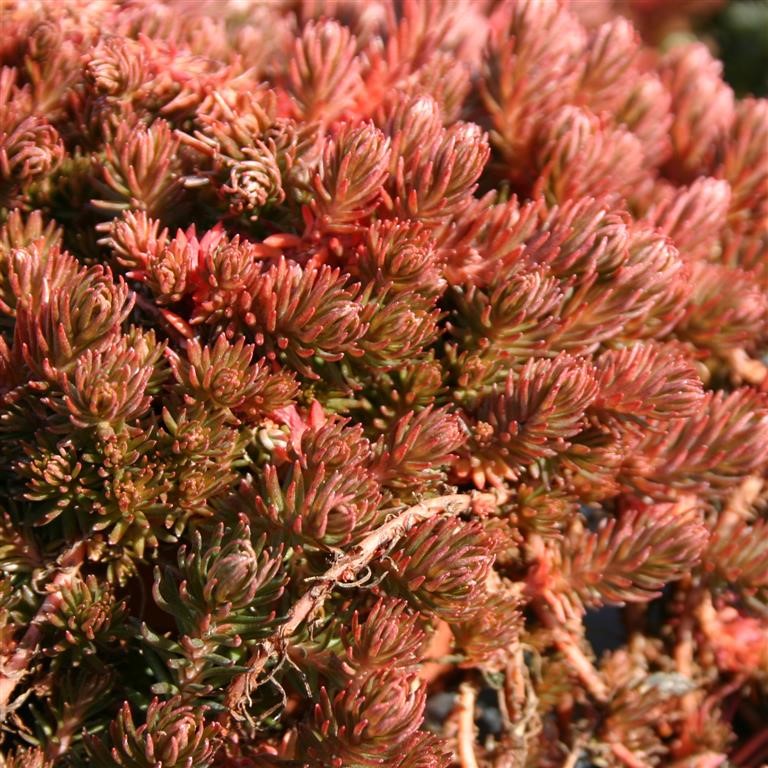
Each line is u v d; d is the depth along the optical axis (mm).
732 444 416
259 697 391
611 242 410
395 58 435
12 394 389
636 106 456
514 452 402
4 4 444
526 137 436
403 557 387
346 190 401
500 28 449
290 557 390
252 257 396
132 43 431
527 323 407
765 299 448
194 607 376
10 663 383
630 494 423
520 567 416
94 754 377
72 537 390
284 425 401
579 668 418
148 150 409
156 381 395
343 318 392
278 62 455
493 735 416
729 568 427
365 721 369
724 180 450
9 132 419
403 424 392
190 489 387
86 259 413
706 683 433
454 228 408
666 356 413
